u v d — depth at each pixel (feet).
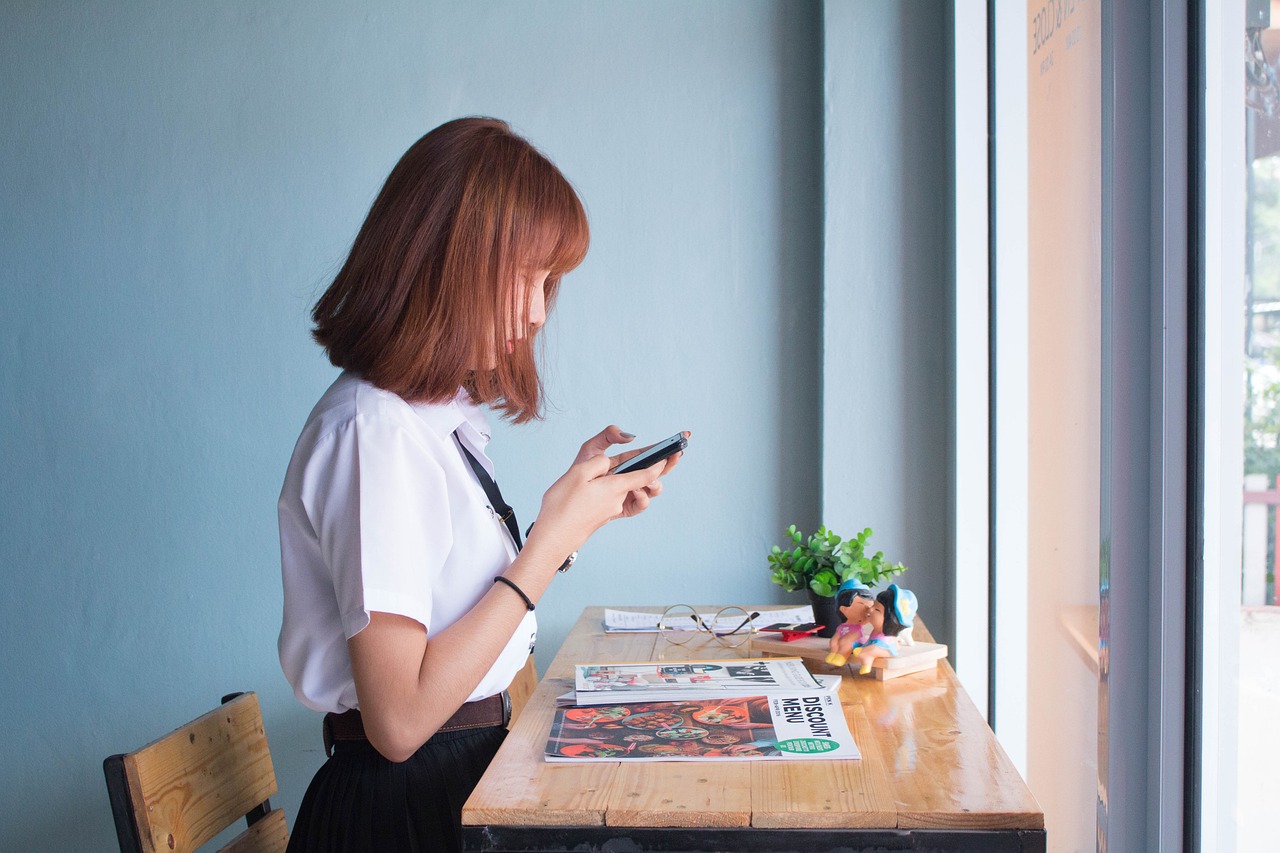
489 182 3.50
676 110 7.41
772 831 3.13
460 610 3.69
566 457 7.47
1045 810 5.99
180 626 7.70
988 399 6.57
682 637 5.71
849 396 6.96
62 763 7.79
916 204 6.91
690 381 7.41
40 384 7.76
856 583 5.17
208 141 7.67
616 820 3.16
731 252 7.38
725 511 7.39
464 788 3.70
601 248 7.45
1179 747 4.20
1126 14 4.35
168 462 7.70
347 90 7.60
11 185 7.78
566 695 4.30
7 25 7.79
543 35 7.50
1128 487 4.40
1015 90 6.40
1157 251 4.25
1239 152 3.76
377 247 3.52
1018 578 6.47
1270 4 3.53
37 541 7.78
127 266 7.71
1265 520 3.62
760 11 7.36
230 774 4.17
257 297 7.64
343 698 3.62
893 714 4.14
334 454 3.48
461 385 3.79
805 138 7.32
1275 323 3.51
